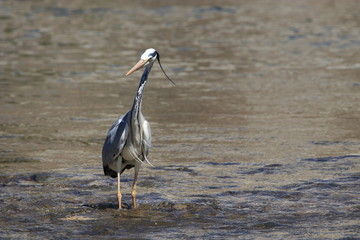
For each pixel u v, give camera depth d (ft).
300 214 30.25
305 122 52.54
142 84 31.48
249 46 97.40
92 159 41.65
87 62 83.41
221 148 44.24
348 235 27.07
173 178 37.29
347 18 129.39
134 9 141.59
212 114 55.83
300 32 111.34
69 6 144.97
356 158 40.91
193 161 41.01
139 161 31.91
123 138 31.09
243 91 66.44
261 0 158.40
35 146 44.80
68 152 43.29
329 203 31.89
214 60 85.87
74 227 28.86
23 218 30.25
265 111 56.95
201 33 109.81
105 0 156.76
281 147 44.34
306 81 72.02
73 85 69.15
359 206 31.32
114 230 28.40
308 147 44.29
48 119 53.57
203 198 33.24
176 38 104.47
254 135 48.14
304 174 37.52
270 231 27.89
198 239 26.99
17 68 78.79
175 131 49.47
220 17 130.41
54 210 31.58
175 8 144.15
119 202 31.73
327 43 100.37
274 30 113.39
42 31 110.32
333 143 45.34
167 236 27.45
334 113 55.93
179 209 31.58
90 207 32.19
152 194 34.22
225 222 29.35
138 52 91.04
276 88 68.03
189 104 60.13
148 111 57.06
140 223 29.45
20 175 37.58
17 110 56.85
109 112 56.65
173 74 76.64
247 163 40.37
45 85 68.90
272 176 37.32
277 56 88.99
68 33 108.47
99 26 116.78
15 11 136.15
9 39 101.81
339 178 36.32
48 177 37.42
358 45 98.37
